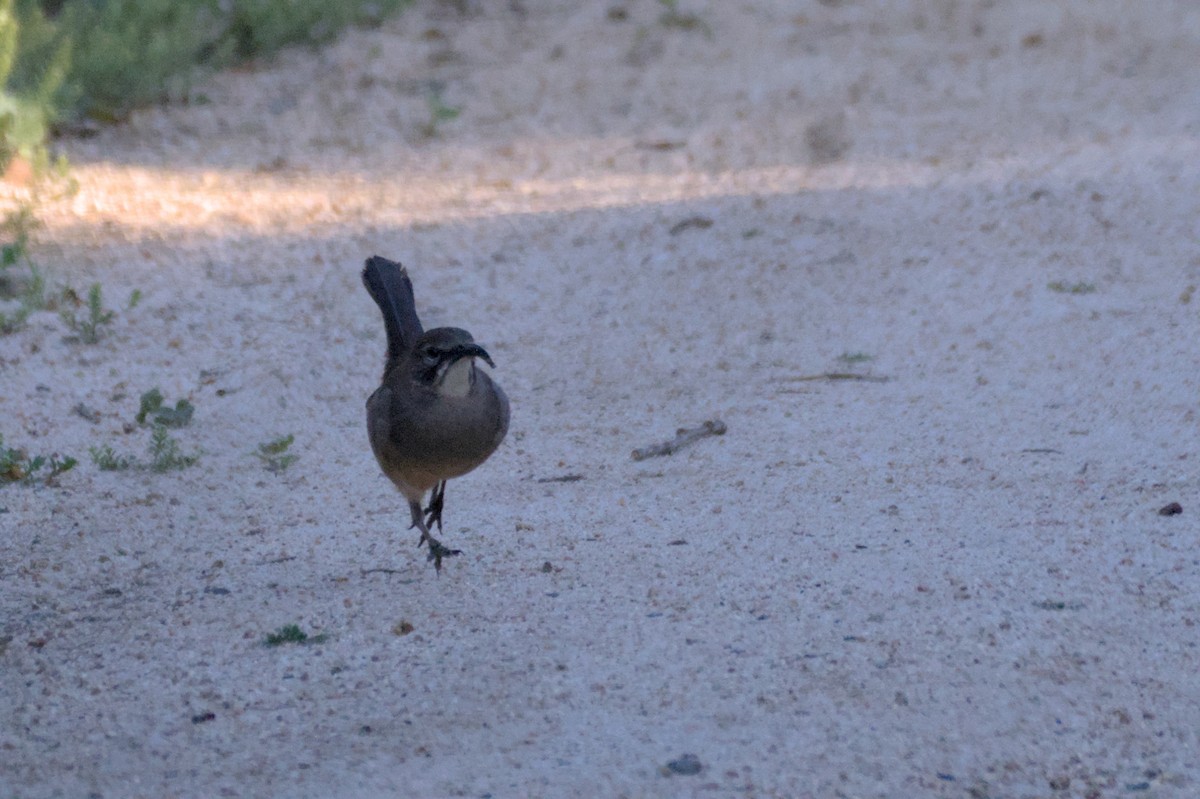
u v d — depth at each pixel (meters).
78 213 16.77
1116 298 14.05
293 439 11.70
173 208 17.17
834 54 24.56
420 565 9.45
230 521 10.36
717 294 14.71
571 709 7.34
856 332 13.68
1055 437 11.31
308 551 9.77
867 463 10.97
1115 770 6.72
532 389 12.80
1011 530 9.56
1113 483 10.36
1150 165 18.03
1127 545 9.23
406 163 19.38
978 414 11.83
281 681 7.79
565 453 11.46
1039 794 6.54
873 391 12.41
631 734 7.07
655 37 25.50
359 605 8.78
